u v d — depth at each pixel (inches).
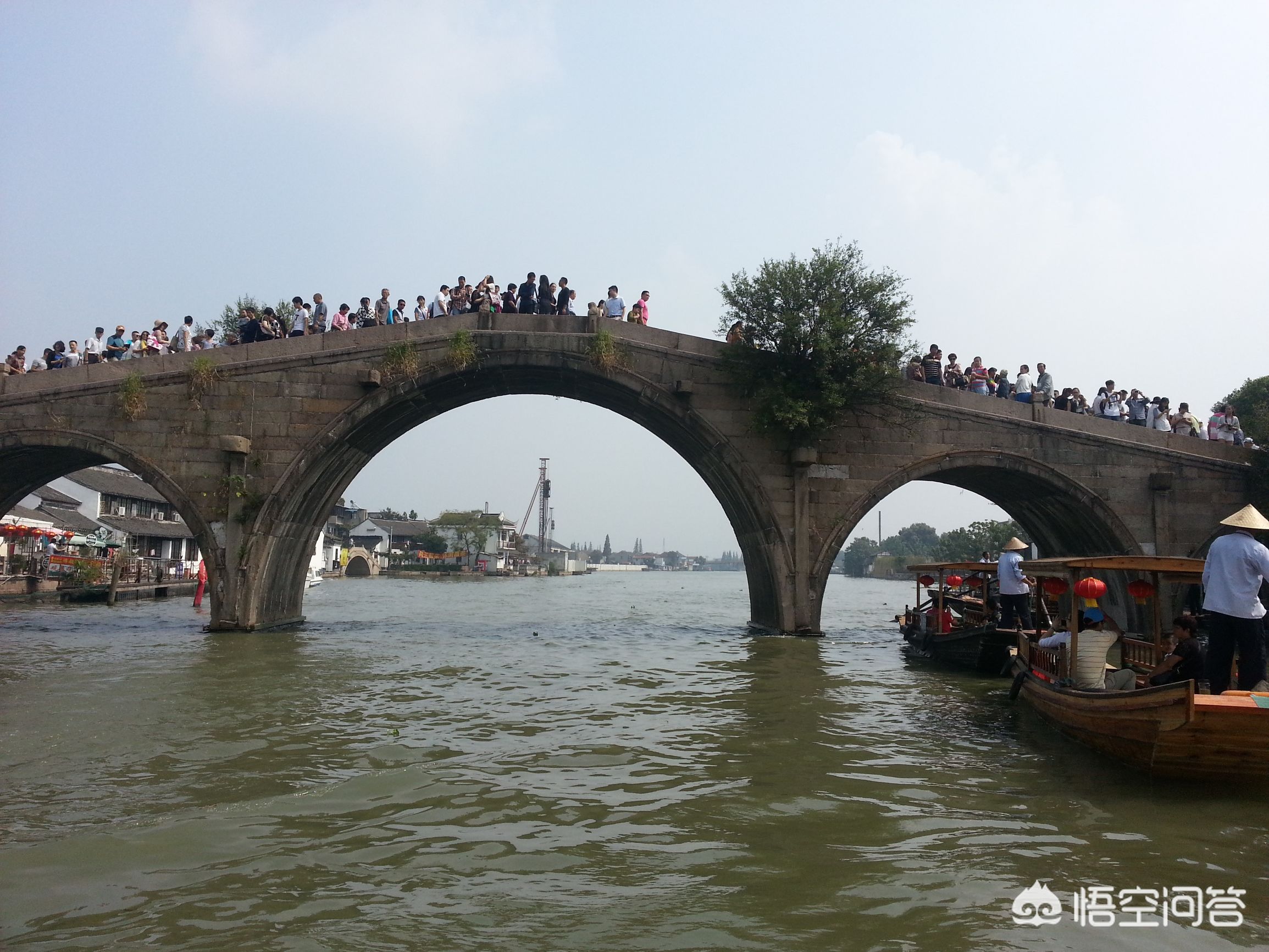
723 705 461.4
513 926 194.2
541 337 775.7
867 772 326.6
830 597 2156.7
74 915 198.4
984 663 600.4
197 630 802.8
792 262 761.6
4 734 374.0
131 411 741.9
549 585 2989.7
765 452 787.4
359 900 207.3
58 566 1401.3
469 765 328.5
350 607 1309.1
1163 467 809.5
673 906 204.8
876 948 185.2
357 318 842.2
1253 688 317.1
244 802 280.4
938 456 794.2
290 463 751.1
